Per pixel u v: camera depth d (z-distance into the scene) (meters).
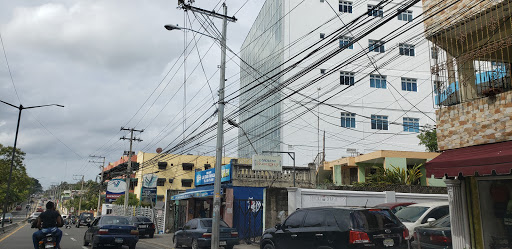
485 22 10.42
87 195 88.88
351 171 33.41
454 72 11.26
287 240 10.49
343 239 8.74
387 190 21.45
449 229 10.37
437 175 9.88
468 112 10.37
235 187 24.91
